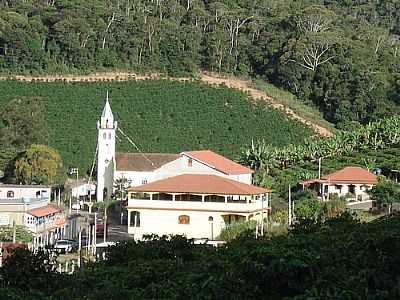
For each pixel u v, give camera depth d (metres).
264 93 144.00
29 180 97.44
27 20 148.88
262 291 22.77
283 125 130.00
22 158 98.25
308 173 95.38
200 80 144.38
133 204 70.06
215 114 132.38
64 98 131.38
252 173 95.12
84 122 125.00
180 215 69.38
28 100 117.94
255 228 55.69
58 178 99.94
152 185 70.94
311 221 31.08
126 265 28.81
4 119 111.88
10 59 141.12
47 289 26.86
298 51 150.12
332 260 23.20
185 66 148.88
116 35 151.50
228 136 126.00
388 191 73.25
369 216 65.38
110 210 91.62
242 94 139.25
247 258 23.19
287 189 89.31
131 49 149.50
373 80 142.00
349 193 87.62
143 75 145.62
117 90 135.75
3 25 142.38
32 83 135.12
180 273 25.42
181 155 90.69
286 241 25.16
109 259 30.84
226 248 28.05
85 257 52.81
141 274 26.03
